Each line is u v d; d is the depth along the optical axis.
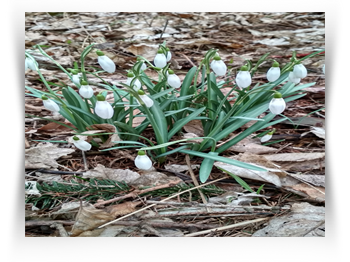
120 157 0.37
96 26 0.87
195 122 0.43
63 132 0.42
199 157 0.37
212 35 0.82
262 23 0.92
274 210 0.29
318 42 0.75
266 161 0.34
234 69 0.60
